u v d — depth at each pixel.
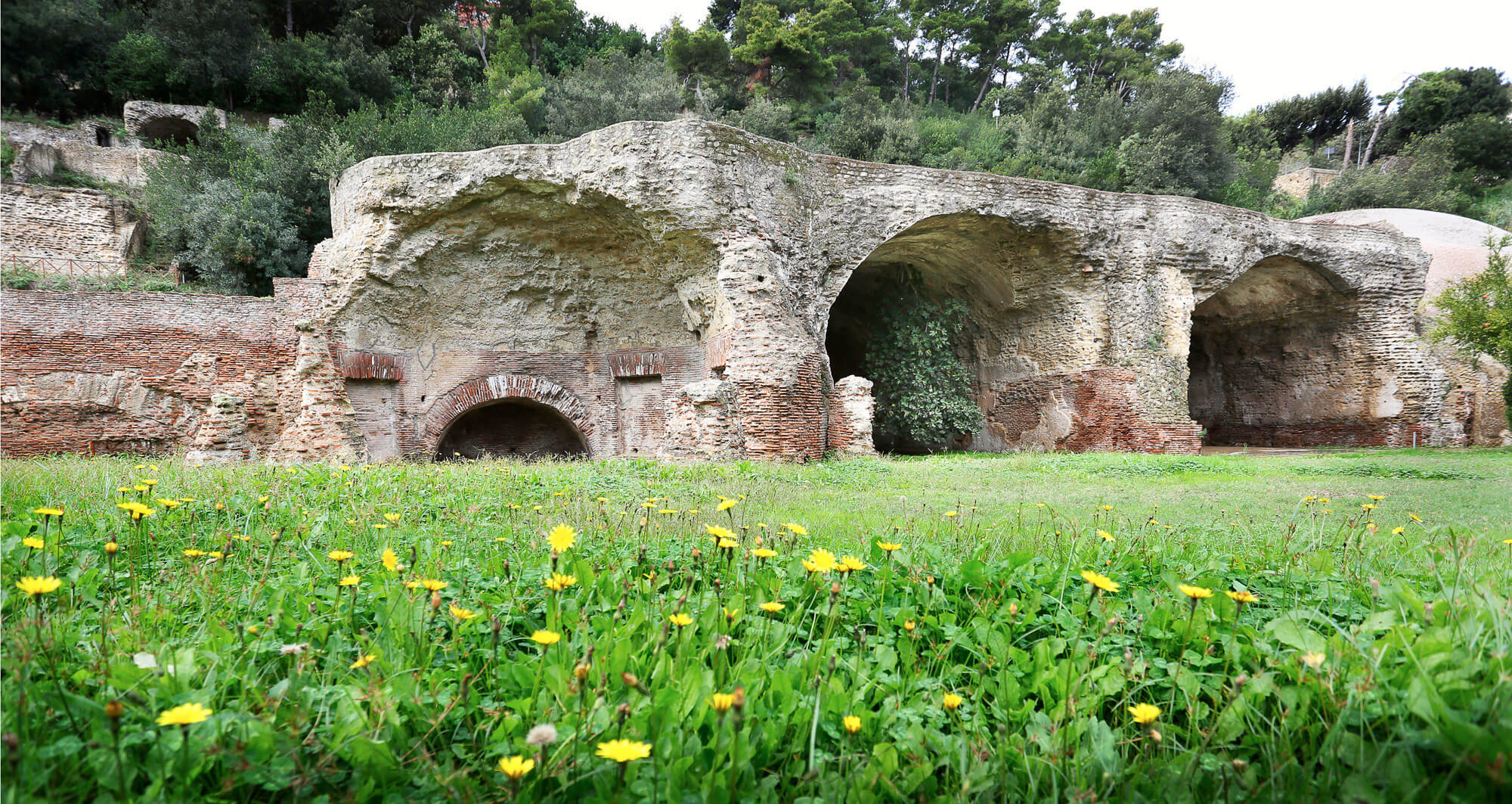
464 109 34.78
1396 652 2.07
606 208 15.30
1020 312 20.69
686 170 14.55
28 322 16.55
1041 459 14.78
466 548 4.28
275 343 18.05
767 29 44.53
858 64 53.91
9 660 1.95
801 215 15.84
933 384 20.38
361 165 15.50
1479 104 50.41
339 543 4.04
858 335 23.98
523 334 17.22
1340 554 4.41
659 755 1.70
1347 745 1.73
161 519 4.34
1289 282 22.45
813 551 3.83
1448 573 3.51
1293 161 52.16
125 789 1.51
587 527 4.80
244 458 15.12
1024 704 2.17
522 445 19.23
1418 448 20.33
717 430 14.15
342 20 40.09
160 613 2.53
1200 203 19.33
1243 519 7.07
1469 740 1.54
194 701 1.82
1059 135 37.97
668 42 47.28
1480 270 25.56
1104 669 2.19
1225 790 1.66
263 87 35.25
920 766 1.74
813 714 1.93
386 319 15.88
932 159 35.88
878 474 11.99
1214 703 2.15
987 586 3.21
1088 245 18.39
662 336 17.69
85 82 36.50
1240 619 2.88
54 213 26.19
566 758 1.68
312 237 25.64
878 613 2.81
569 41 49.88
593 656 2.12
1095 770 1.81
